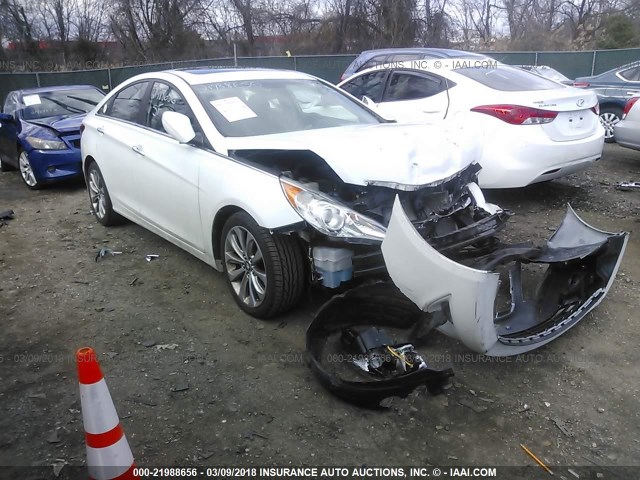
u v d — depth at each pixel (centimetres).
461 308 288
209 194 399
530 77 659
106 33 3350
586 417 296
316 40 3070
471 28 3762
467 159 375
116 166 527
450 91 624
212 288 446
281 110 453
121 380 328
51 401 311
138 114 508
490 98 589
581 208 637
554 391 317
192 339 371
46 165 778
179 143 437
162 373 335
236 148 388
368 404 296
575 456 271
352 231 331
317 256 344
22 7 3156
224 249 404
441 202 365
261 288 381
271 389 319
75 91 952
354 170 336
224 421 294
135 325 392
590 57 2066
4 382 328
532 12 3747
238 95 452
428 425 290
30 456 271
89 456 227
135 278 469
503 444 278
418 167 344
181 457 270
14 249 551
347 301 341
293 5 3148
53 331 387
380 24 3044
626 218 603
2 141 904
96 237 575
